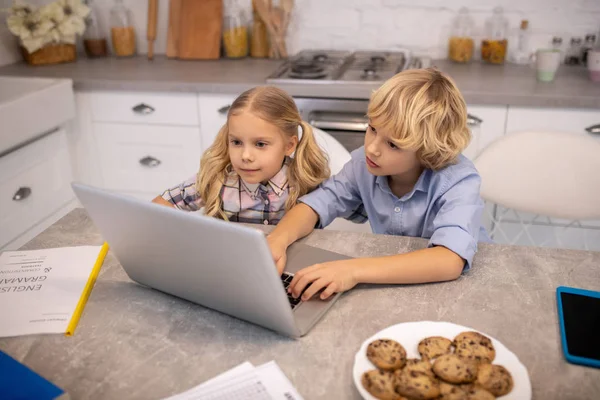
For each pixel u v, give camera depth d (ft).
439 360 2.72
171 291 3.54
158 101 8.32
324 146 5.43
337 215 4.94
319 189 4.88
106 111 8.56
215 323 3.31
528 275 3.73
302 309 3.35
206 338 3.18
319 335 3.18
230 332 3.23
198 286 3.28
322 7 9.42
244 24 9.55
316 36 9.63
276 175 4.94
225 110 8.16
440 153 4.18
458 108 4.14
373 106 4.06
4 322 3.33
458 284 3.64
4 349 3.12
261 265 2.78
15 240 7.39
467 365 2.68
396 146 4.06
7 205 7.20
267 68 8.87
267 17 9.23
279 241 4.00
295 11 9.50
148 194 9.04
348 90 7.68
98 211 3.26
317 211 4.64
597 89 7.48
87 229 4.42
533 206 5.69
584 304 3.37
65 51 9.55
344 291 3.57
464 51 8.98
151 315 3.39
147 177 8.92
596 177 5.40
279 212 5.02
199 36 9.55
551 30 8.86
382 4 9.23
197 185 5.08
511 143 5.68
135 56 10.06
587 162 5.42
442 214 4.15
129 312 3.43
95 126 8.70
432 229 4.63
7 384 2.75
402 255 3.71
